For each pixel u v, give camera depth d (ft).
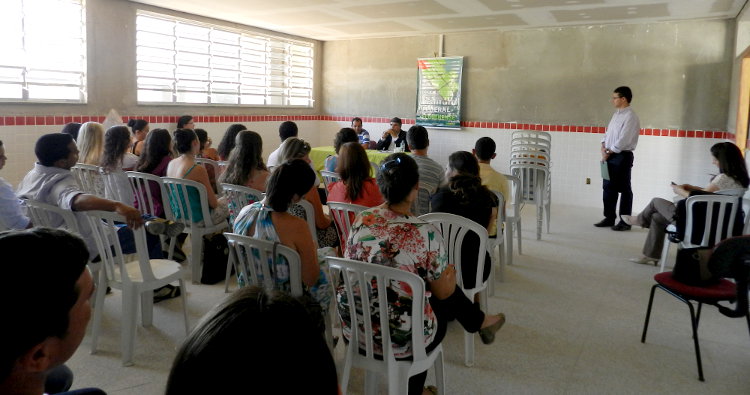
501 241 11.94
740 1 16.29
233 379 1.70
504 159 24.06
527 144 19.12
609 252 15.02
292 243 6.97
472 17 20.27
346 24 22.67
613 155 17.93
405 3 17.98
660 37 20.25
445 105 25.02
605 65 21.36
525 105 23.25
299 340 1.80
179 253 12.99
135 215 7.72
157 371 7.76
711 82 19.58
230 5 19.06
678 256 8.39
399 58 26.14
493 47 23.62
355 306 6.05
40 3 16.34
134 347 8.02
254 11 20.17
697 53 19.69
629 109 17.83
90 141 12.01
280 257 6.91
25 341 2.45
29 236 2.60
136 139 16.88
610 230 17.85
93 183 11.70
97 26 17.98
